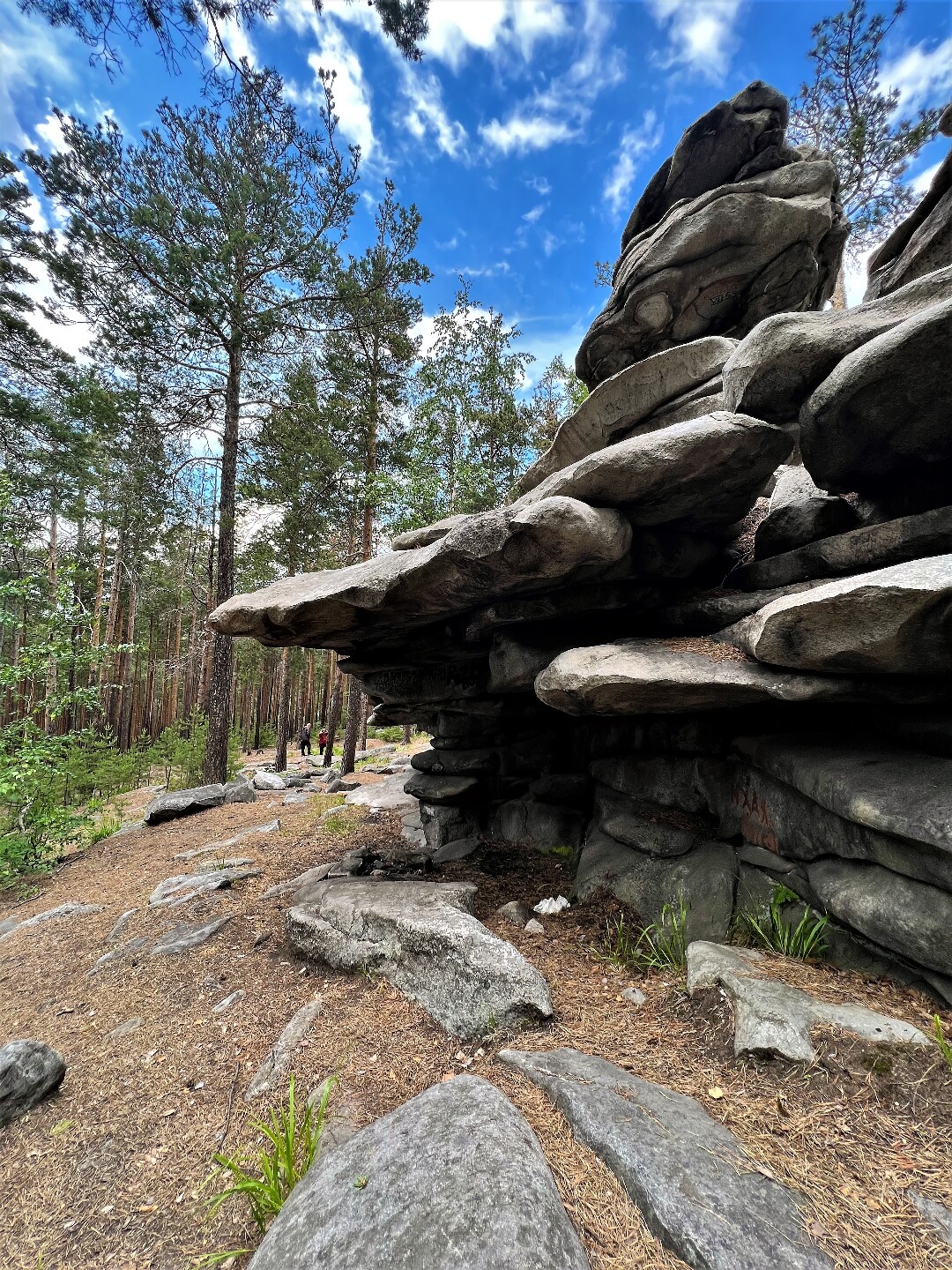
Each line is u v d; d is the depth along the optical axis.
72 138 8.88
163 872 6.29
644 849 3.96
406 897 3.72
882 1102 1.92
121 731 21.27
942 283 2.60
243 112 9.38
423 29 3.69
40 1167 2.42
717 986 2.64
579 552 3.18
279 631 4.75
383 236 12.30
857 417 2.68
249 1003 3.37
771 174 5.36
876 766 2.70
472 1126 1.90
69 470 12.82
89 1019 3.57
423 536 5.15
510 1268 1.39
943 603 2.12
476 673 5.15
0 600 8.26
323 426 12.59
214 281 9.77
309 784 12.52
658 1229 1.59
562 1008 2.86
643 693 3.19
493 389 13.66
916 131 9.62
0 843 6.99
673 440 3.01
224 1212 2.04
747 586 3.71
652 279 5.57
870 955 2.62
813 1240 1.50
